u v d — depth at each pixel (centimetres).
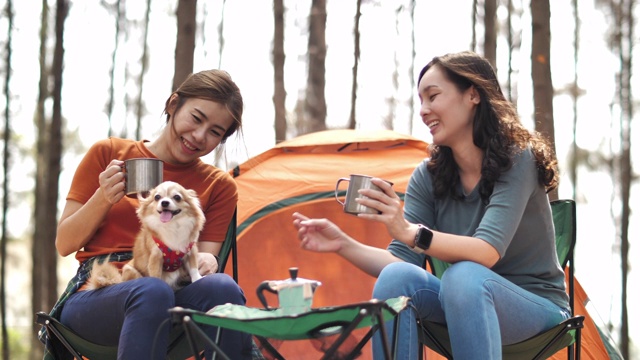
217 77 303
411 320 258
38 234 1263
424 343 288
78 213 280
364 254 288
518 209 273
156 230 268
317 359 450
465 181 296
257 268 477
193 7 727
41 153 1300
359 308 204
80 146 1402
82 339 271
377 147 488
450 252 262
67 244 285
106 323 262
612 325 1347
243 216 457
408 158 480
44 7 1307
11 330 1566
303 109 1211
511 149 280
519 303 264
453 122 286
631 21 1346
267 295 472
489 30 927
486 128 284
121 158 301
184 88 301
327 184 465
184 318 203
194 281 271
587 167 1384
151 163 271
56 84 1118
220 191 311
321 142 486
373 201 258
